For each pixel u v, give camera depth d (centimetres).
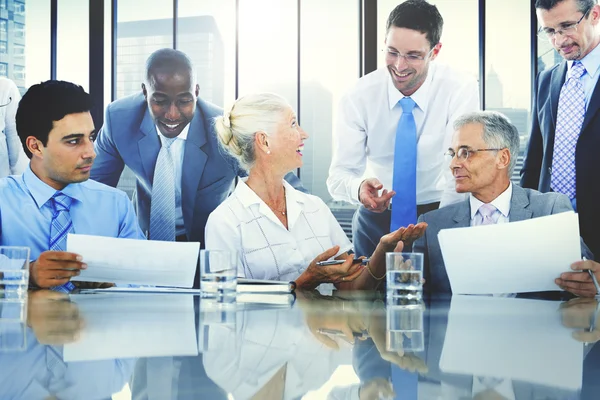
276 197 302
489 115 307
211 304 156
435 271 301
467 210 308
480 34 364
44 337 90
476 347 82
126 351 77
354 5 372
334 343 85
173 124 376
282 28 377
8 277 166
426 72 361
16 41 383
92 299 173
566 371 65
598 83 344
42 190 298
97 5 382
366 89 368
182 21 381
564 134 351
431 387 57
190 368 65
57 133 298
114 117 380
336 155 372
